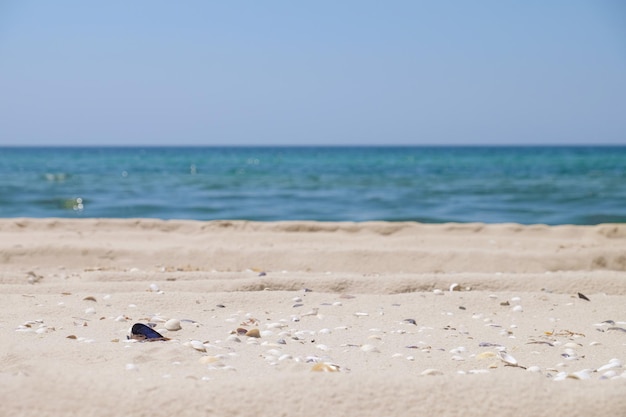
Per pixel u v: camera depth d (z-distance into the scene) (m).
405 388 3.18
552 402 3.10
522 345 4.70
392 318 5.55
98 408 2.95
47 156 83.62
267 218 15.55
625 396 3.14
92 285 6.71
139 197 20.31
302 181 27.78
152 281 7.11
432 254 8.98
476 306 5.99
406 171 37.03
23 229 11.04
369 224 11.38
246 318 5.48
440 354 4.39
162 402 3.01
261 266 8.77
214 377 3.46
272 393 3.11
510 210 16.92
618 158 65.19
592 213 16.19
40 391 3.05
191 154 100.06
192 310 5.75
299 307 5.92
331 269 8.63
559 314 5.73
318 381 3.21
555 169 39.50
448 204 18.38
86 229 11.14
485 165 46.56
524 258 8.84
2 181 27.47
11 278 7.16
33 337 4.55
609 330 5.15
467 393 3.16
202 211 16.81
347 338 4.83
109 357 3.86
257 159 67.56
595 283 6.84
